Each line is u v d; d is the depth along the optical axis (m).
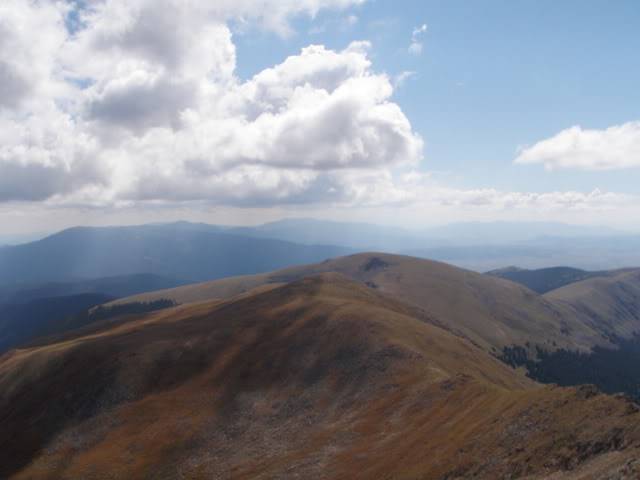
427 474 55.75
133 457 99.25
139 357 134.00
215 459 94.00
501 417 58.53
